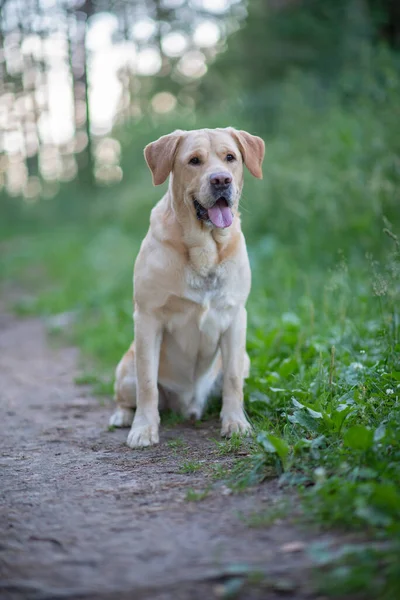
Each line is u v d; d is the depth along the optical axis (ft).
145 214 44.29
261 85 47.75
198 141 12.65
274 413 13.42
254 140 13.62
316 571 7.14
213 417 14.57
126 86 65.36
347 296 18.66
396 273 14.73
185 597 6.96
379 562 7.13
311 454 10.17
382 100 26.81
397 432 9.71
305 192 28.14
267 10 49.03
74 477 11.11
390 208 23.82
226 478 10.25
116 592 7.12
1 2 63.77
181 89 65.21
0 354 24.11
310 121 32.91
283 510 8.64
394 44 37.27
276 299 22.57
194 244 12.49
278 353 16.55
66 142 70.79
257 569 7.32
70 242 52.29
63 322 28.48
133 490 10.22
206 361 13.82
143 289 12.84
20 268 47.26
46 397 17.74
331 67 41.22
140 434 12.75
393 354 13.42
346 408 10.97
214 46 60.59
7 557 8.07
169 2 63.72
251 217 31.14
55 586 7.32
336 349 15.47
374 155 25.89
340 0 42.11
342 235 25.64
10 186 76.59
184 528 8.60
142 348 13.00
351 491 8.46
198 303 12.76
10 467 11.91
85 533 8.68
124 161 55.98
